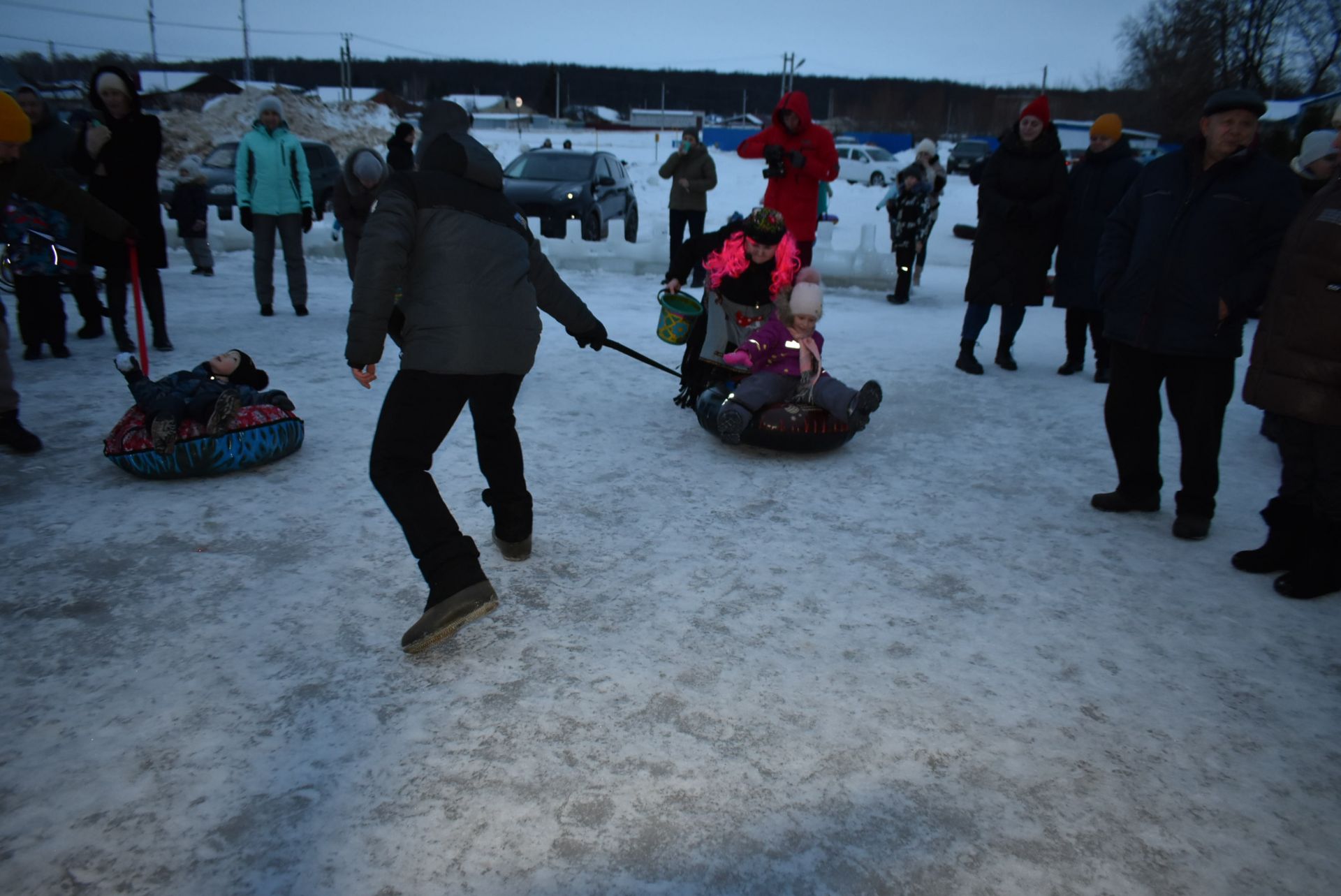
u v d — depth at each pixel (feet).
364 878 6.40
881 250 55.52
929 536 12.79
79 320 26.14
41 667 8.84
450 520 9.24
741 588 10.97
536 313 9.85
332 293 31.73
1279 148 64.44
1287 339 10.63
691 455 16.02
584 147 159.33
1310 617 10.73
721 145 194.90
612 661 9.27
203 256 34.76
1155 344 12.51
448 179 9.34
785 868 6.61
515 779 7.45
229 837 6.75
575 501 13.58
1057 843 6.97
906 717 8.47
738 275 16.65
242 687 8.63
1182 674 9.41
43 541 11.62
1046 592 11.17
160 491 13.46
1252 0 117.29
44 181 14.65
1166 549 12.64
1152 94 133.59
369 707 8.38
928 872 6.62
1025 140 21.47
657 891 6.36
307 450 15.40
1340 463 10.56
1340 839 7.14
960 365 23.17
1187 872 6.73
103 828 6.79
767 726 8.27
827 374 16.06
